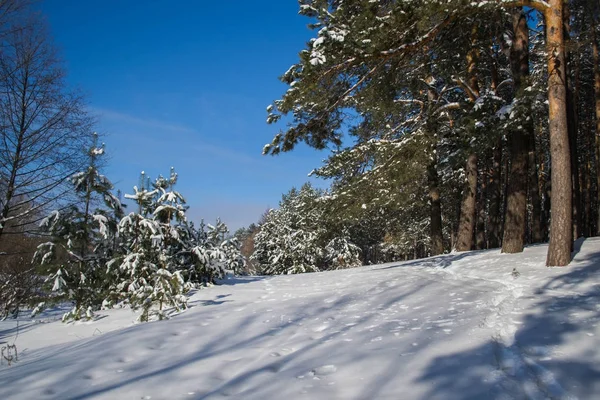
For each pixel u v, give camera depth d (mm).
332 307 7070
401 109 12500
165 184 10609
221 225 17531
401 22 7203
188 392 3609
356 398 3184
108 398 3553
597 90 16406
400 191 11797
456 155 11586
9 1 11312
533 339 4016
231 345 5090
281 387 3535
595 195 25141
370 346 4461
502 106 10547
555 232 7719
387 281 9289
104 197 9141
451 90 16188
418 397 3076
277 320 6336
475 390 3092
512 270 8102
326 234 14039
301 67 7566
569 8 12586
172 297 7617
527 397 2939
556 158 7875
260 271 37906
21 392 3779
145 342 5328
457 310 5734
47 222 8398
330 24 7605
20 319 9922
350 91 8820
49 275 8117
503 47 13398
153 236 8891
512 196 10445
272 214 39469
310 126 9164
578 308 4863
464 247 15062
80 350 5293
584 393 2910
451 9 7324
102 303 8844
